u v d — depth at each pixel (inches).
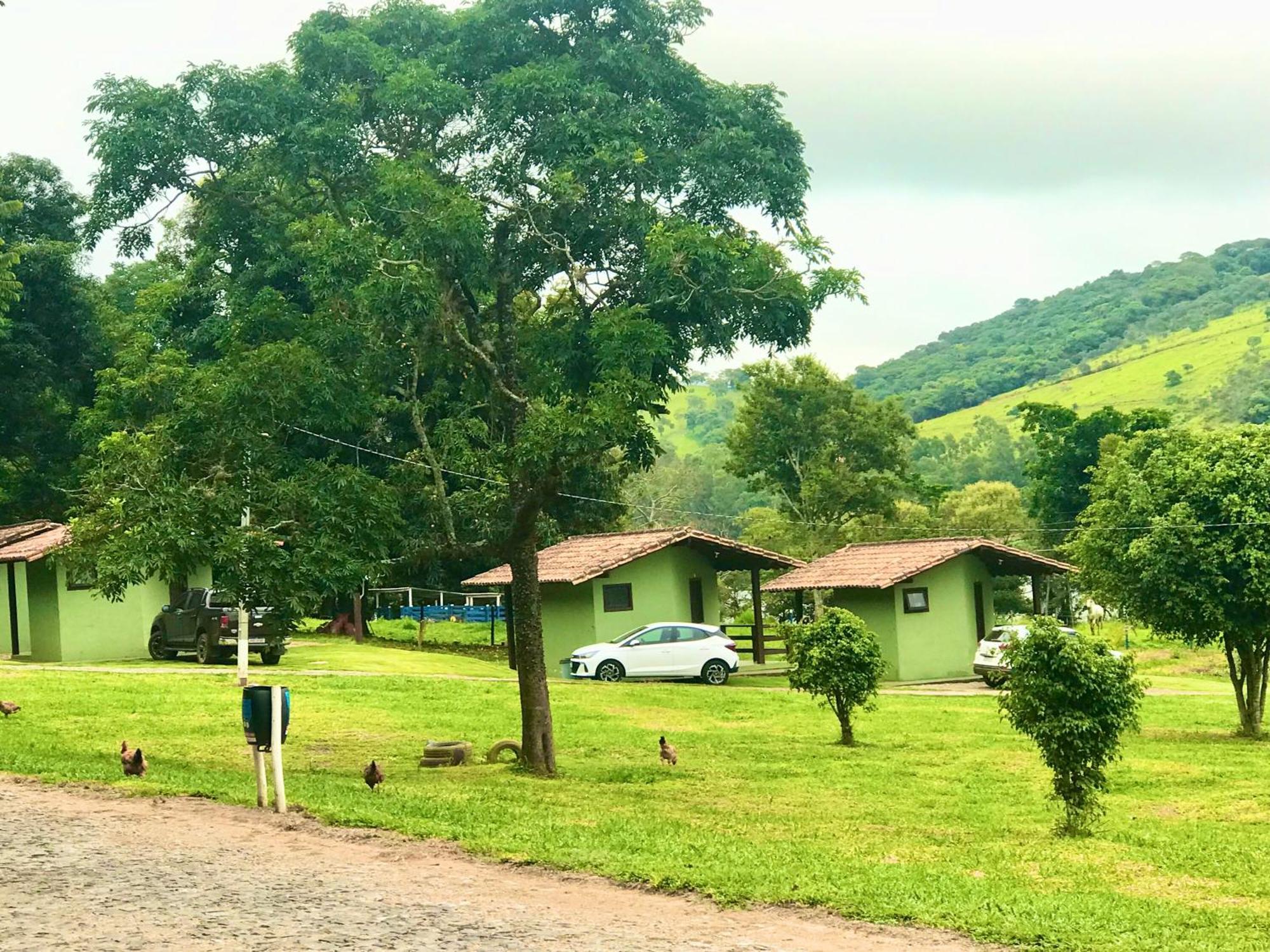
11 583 1507.1
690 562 1662.2
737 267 737.6
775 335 774.5
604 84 769.6
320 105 824.3
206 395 732.7
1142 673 1829.5
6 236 2098.9
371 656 1523.1
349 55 797.2
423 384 1459.2
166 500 680.4
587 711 1087.6
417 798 581.9
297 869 425.1
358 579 723.4
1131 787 753.0
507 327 807.7
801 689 937.5
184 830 487.2
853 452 2955.2
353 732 901.8
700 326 781.9
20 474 2212.1
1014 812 645.9
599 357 743.1
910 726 1042.1
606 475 2082.9
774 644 1932.8
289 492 726.5
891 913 376.8
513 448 739.4
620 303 791.7
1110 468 1240.8
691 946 341.4
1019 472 5241.1
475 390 886.4
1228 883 468.1
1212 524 995.9
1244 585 978.7
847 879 423.2
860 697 927.0
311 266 780.6
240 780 620.7
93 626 1433.3
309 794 572.1
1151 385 6904.5
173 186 918.4
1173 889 456.4
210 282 1768.0
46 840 465.7
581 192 745.0
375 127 824.9
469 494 1173.7
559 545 1697.8
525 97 759.1
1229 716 1182.3
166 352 1675.7
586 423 695.1
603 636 1572.3
